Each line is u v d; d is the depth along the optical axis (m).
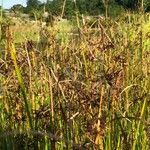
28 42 2.58
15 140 2.39
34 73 2.64
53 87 2.33
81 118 2.32
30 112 2.12
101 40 2.66
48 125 2.30
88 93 2.29
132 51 3.36
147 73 3.03
